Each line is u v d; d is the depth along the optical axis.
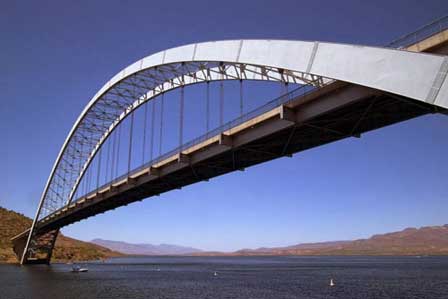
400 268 147.62
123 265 174.88
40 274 98.44
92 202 75.00
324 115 27.14
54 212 104.88
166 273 120.19
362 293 67.06
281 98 29.42
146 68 55.12
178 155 42.00
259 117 31.41
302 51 23.59
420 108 24.80
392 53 18.58
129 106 75.00
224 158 38.66
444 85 16.36
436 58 16.86
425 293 67.00
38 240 133.75
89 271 119.94
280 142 33.34
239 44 31.00
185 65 47.00
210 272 126.44
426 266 163.00
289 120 28.59
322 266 170.00
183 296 62.19
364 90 23.91
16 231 186.75
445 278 98.00
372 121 27.80
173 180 49.69
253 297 61.94
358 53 20.08
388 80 18.52
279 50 25.67
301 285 80.75
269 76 30.97
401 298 61.06
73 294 61.88
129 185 56.41
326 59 21.77
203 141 38.25
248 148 34.94
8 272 102.25
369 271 129.50
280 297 62.00
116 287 73.00
